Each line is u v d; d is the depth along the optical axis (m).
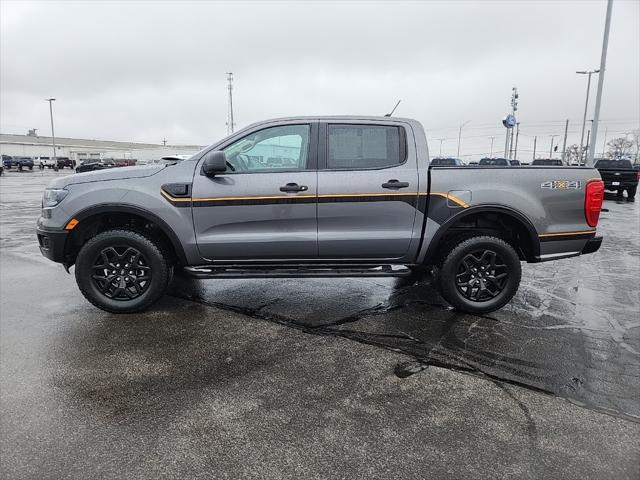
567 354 3.55
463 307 4.40
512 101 32.69
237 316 4.39
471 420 2.67
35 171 57.81
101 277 4.36
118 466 2.27
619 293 5.25
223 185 4.18
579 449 2.41
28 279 5.74
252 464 2.29
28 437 2.50
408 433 2.54
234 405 2.82
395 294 5.12
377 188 4.17
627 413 2.74
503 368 3.32
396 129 4.30
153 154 96.88
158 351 3.59
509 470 2.25
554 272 6.32
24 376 3.18
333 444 2.45
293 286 5.43
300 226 4.24
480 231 4.40
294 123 4.27
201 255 4.32
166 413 2.73
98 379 3.14
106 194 4.19
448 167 4.27
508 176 4.25
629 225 11.54
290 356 3.51
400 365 3.36
